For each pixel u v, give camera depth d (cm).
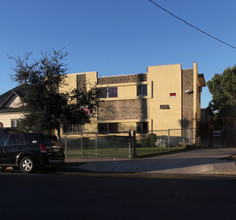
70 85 2530
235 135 2389
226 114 3703
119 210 540
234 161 1224
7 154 1146
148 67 2353
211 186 780
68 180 909
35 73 1239
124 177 988
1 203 605
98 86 2464
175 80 2280
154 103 2323
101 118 2445
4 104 2808
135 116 2367
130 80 2402
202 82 2653
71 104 1274
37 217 504
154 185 802
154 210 537
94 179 931
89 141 2330
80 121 1298
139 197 646
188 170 1098
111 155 1652
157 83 2325
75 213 524
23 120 1282
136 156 1551
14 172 1183
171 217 493
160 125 2300
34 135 1155
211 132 2183
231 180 891
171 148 2022
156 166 1205
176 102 2269
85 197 652
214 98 4359
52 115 1199
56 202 608
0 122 2797
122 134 2380
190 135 2159
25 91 1275
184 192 698
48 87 1276
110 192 705
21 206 579
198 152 1727
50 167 1269
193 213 516
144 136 2325
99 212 528
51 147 1156
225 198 632
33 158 1123
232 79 3703
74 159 1551
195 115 2228
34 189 754
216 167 1109
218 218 486
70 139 2344
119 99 2409
